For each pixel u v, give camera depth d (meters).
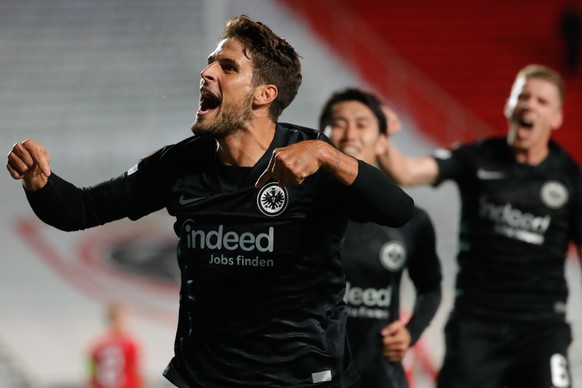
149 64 76.38
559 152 21.78
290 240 12.70
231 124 12.70
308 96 72.75
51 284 54.88
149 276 56.56
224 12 75.94
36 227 60.97
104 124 70.44
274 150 12.06
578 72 78.56
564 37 78.38
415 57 80.06
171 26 80.50
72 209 13.19
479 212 21.50
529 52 80.38
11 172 12.75
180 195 13.02
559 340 21.02
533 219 21.22
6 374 46.00
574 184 21.45
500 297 21.14
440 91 74.19
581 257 21.61
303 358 12.90
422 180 21.73
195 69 76.06
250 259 12.72
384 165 21.20
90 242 60.06
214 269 12.82
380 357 19.52
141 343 49.28
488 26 82.56
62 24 80.69
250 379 12.87
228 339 12.88
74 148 67.81
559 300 21.25
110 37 79.38
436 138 66.94
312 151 11.82
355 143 19.20
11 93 73.44
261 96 12.80
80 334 50.00
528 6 84.38
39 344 48.75
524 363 21.06
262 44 12.79
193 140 13.29
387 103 70.50
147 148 68.00
